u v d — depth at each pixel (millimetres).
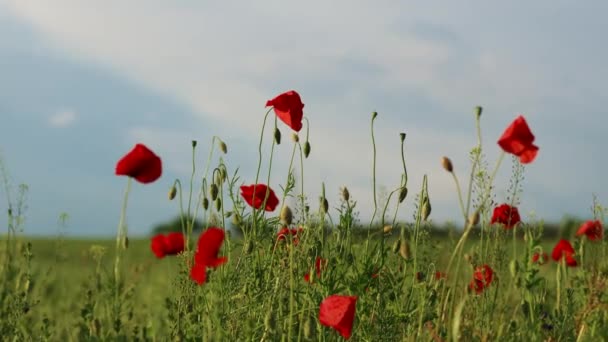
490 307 1832
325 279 1726
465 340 1792
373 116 1776
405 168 1742
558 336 1850
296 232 1818
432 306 1734
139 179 1772
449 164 1567
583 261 1986
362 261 1733
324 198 1771
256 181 1832
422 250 1816
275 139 1818
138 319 2078
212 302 1743
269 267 1779
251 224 1827
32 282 1935
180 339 1746
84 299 2043
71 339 2012
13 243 1977
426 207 1695
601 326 1833
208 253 1640
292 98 1794
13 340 1856
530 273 1771
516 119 1585
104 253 2047
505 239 1865
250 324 1644
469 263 1827
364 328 1714
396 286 1736
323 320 1584
